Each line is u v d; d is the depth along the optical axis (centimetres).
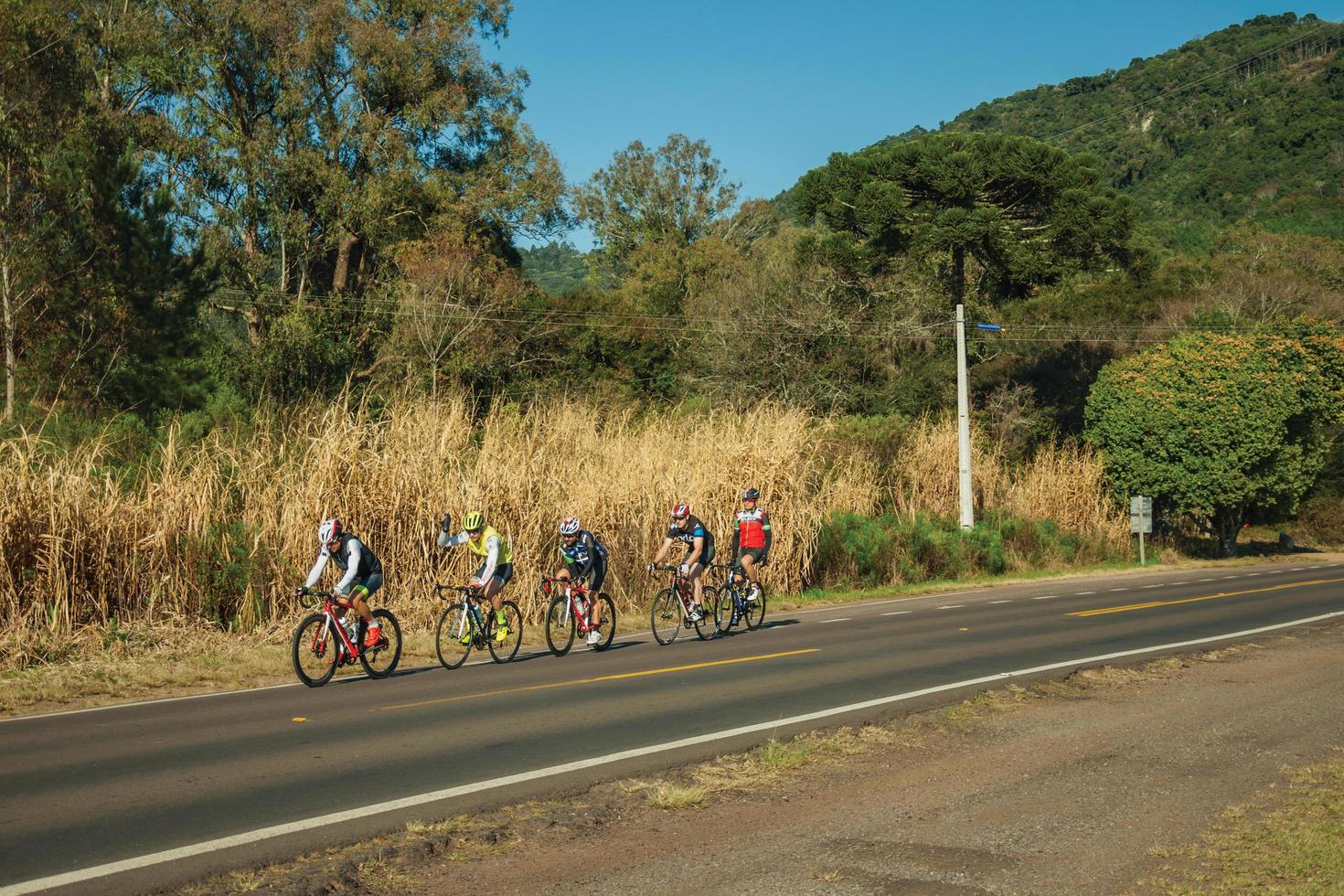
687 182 8181
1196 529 4434
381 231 4753
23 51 3072
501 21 5200
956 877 537
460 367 4138
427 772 746
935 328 4912
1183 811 646
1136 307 5684
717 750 809
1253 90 16300
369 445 1731
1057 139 17312
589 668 1260
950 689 1062
